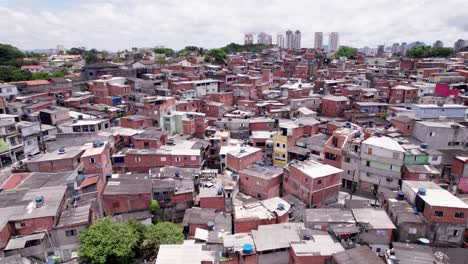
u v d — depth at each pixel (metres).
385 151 66.69
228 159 76.00
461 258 43.75
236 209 57.19
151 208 58.44
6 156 79.88
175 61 196.25
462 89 118.00
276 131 91.88
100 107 107.19
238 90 129.38
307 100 109.25
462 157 66.69
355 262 39.62
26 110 97.88
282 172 69.81
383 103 105.06
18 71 144.00
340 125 87.62
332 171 63.50
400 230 48.59
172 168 69.12
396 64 186.50
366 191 71.12
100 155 61.69
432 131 75.69
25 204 48.75
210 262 42.81
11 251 43.41
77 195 56.00
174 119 96.75
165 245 44.06
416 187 55.00
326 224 47.88
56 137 81.38
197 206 61.31
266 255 44.59
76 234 47.81
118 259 46.47
